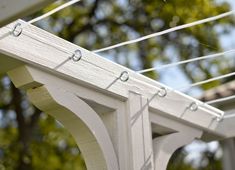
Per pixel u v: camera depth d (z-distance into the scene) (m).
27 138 7.48
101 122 2.50
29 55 2.21
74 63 2.41
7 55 2.12
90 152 2.50
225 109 3.62
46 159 7.77
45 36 2.30
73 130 2.49
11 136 8.16
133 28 7.79
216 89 4.03
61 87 2.36
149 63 7.83
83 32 8.10
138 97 2.73
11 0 1.86
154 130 2.96
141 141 2.66
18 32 2.14
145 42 7.80
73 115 2.40
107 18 7.99
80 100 2.43
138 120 2.69
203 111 3.16
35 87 2.31
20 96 7.63
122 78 2.64
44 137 7.95
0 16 1.88
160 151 2.88
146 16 7.55
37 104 2.36
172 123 2.97
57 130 8.02
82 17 8.04
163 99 2.90
